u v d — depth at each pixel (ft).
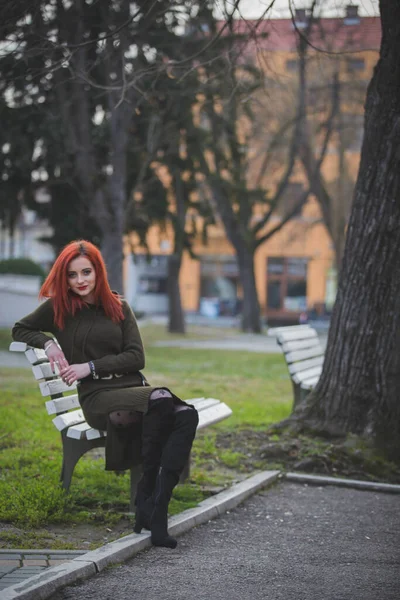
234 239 115.03
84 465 21.47
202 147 73.72
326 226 107.04
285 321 159.22
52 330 17.13
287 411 32.96
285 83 77.20
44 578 12.90
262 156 114.32
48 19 28.48
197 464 22.82
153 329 117.70
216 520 17.90
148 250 77.71
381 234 24.40
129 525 16.63
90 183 66.28
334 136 108.47
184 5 28.58
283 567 14.67
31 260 112.37
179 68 28.76
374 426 24.14
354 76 81.92
